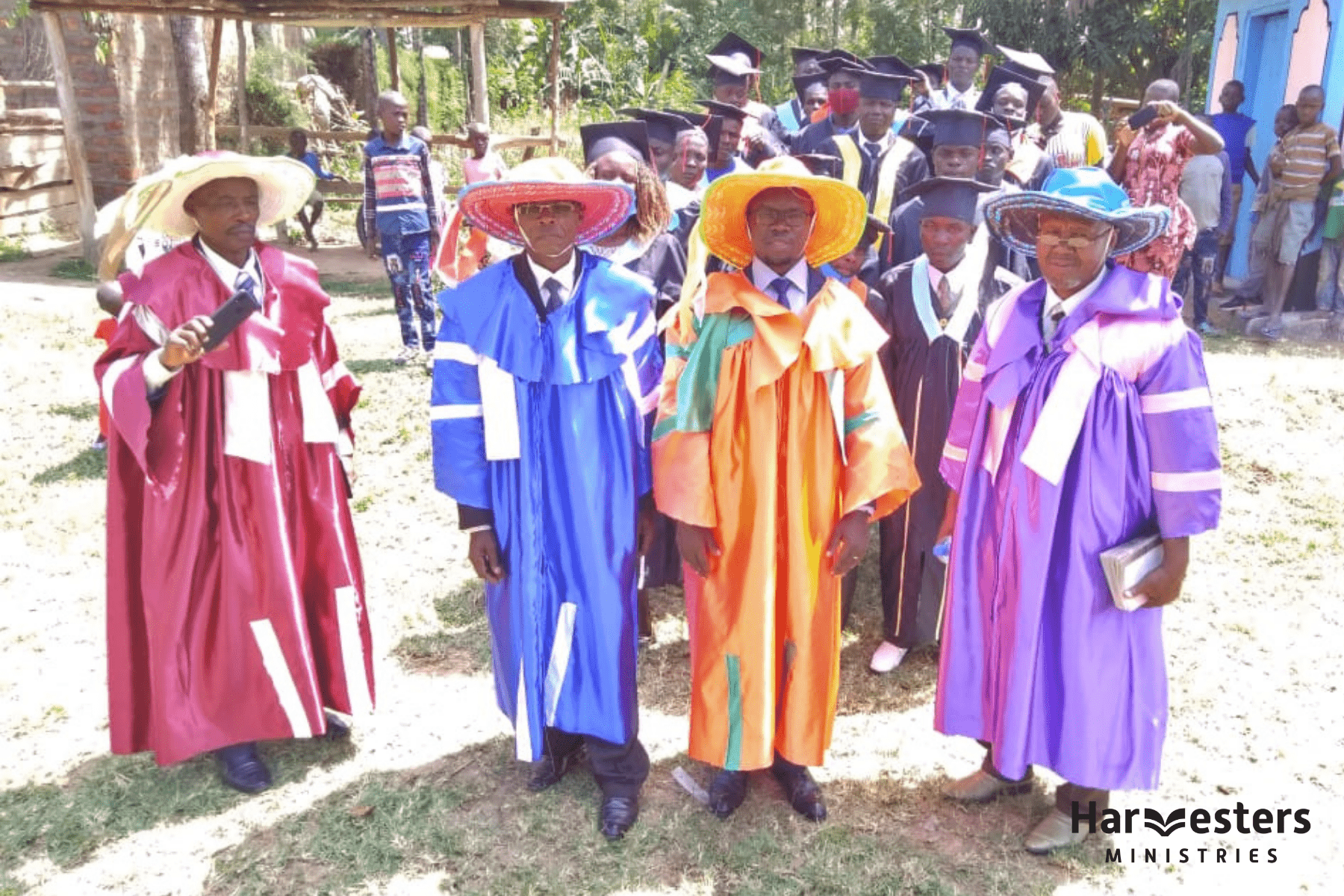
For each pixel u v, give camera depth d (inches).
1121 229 118.4
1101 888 125.2
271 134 555.5
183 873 127.0
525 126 788.6
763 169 119.3
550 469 127.6
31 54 542.0
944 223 161.3
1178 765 148.3
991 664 128.1
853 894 123.5
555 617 129.6
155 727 135.3
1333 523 221.9
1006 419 122.9
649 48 936.9
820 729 129.6
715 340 125.3
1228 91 411.5
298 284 138.3
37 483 240.8
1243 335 364.8
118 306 213.2
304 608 143.0
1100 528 117.5
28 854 130.0
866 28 944.9
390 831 134.0
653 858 129.6
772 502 123.9
